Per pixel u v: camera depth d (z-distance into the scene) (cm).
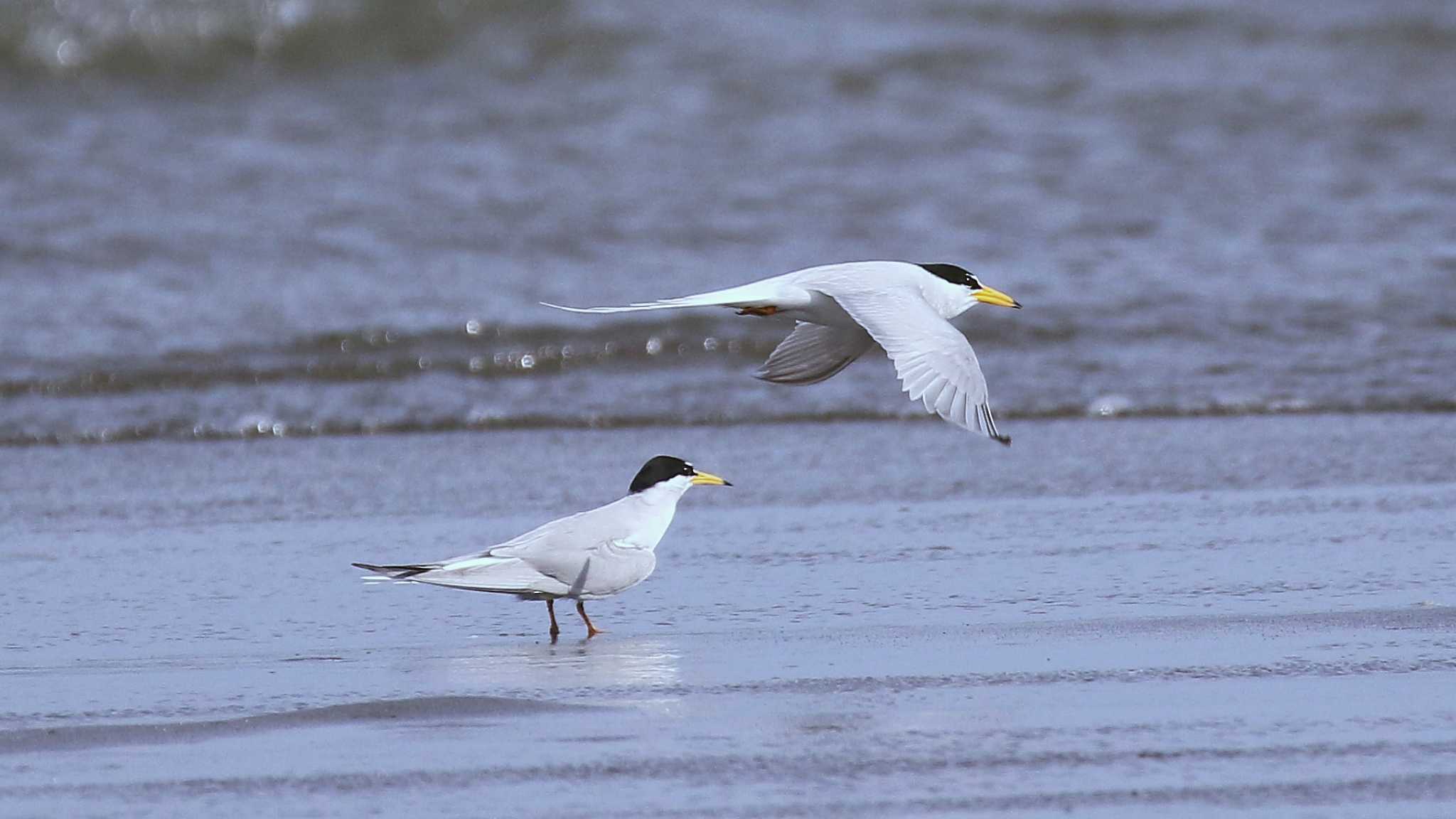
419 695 865
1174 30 3136
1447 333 1820
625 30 2955
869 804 719
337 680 902
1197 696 853
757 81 2806
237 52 2889
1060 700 848
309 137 2561
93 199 2255
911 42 2991
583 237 2172
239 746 791
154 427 1582
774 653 940
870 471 1409
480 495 1349
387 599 1081
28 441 1542
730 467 1430
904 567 1124
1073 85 2855
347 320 1886
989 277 2030
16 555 1184
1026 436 1524
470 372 1762
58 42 2830
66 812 713
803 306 891
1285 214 2273
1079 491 1330
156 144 2506
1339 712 827
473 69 2877
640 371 1773
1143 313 1898
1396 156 2533
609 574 993
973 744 788
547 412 1630
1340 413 1586
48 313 1889
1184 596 1038
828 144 2555
